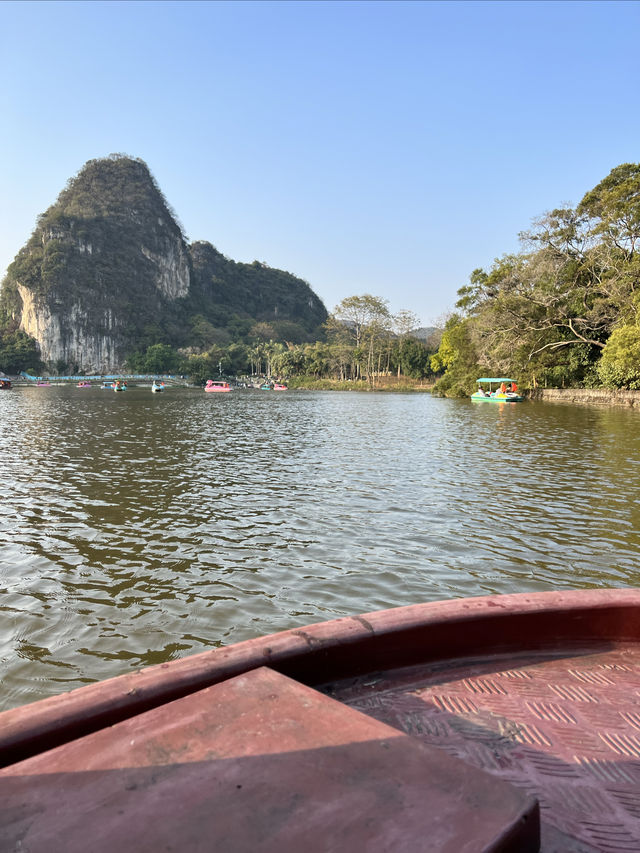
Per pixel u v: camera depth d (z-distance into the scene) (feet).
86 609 19.02
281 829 2.94
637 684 6.57
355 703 5.95
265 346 561.84
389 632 6.45
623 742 5.50
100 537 26.81
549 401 158.81
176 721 3.98
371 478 42.11
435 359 312.29
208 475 43.27
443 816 3.06
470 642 6.99
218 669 5.17
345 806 3.12
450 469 46.11
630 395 126.41
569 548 25.36
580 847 4.09
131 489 37.58
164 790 3.23
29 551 24.81
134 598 19.93
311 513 31.40
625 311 121.80
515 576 22.20
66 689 14.39
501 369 166.09
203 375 490.08
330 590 20.76
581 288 139.03
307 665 5.96
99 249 629.92
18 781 3.33
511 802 3.20
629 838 4.22
